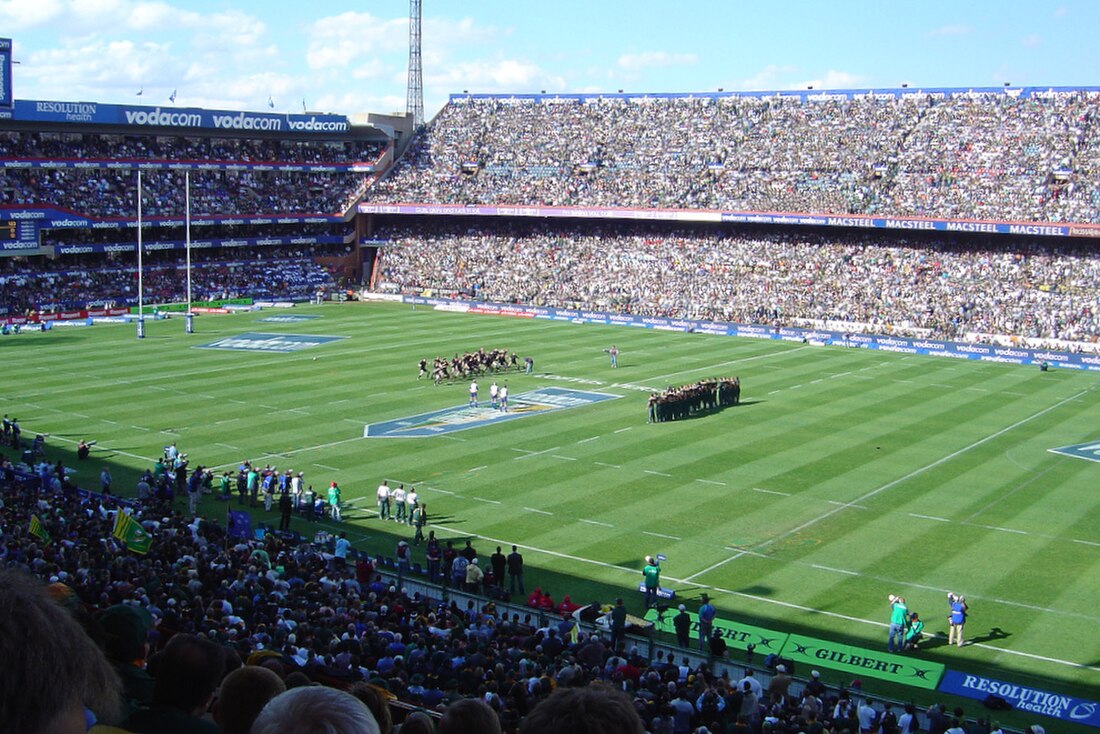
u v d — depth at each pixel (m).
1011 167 125.81
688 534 50.94
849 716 27.98
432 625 32.44
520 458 63.97
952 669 36.81
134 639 8.48
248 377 87.38
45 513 42.88
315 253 154.75
